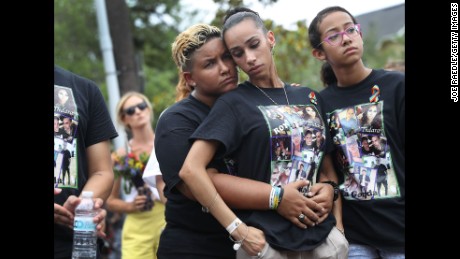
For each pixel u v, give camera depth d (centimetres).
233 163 336
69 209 320
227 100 330
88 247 315
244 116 328
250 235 316
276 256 316
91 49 1995
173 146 339
